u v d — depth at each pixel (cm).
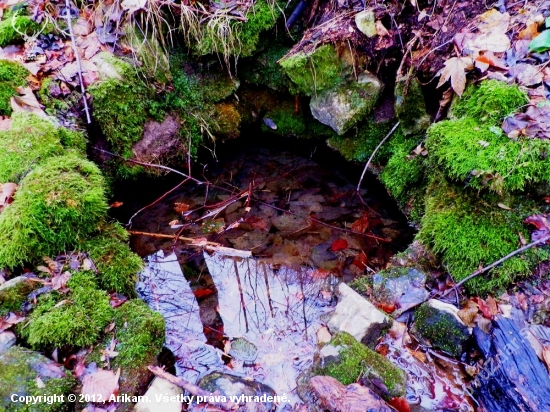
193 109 326
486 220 212
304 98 335
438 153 222
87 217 222
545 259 199
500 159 203
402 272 223
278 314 230
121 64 293
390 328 204
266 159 350
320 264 260
